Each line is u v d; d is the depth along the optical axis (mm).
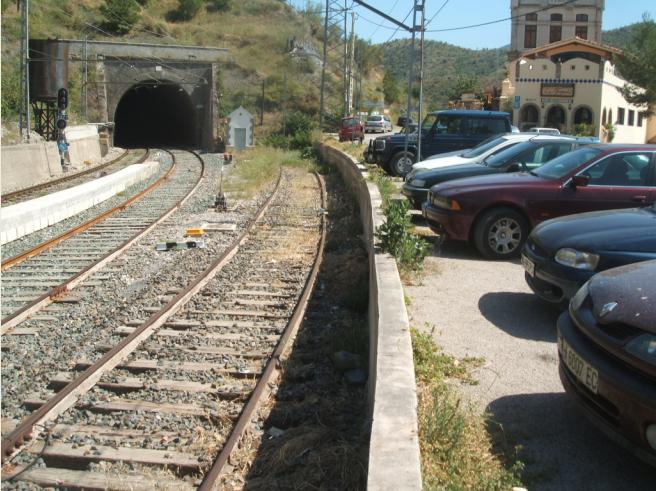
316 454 4867
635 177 9625
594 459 4316
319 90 63406
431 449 4238
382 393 4273
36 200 16172
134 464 4914
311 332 7867
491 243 9922
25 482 4719
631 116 50969
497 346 6305
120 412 5730
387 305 6090
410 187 13016
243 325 7941
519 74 44656
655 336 3883
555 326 6902
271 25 75438
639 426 3775
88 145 36125
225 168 29750
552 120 44875
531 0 58719
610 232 6535
